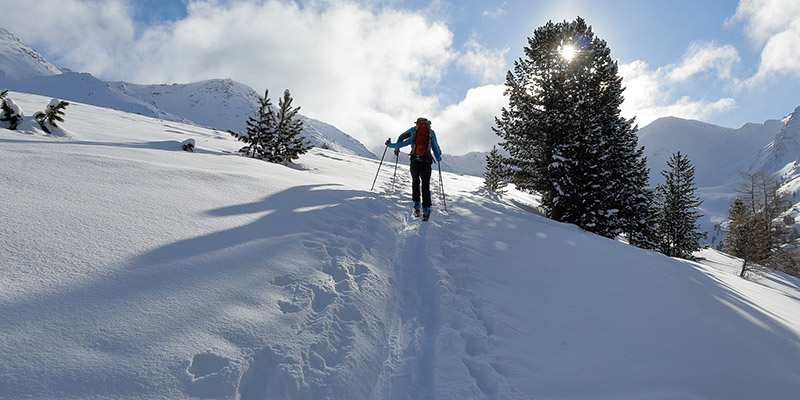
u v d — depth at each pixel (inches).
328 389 67.9
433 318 111.0
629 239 669.3
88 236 95.5
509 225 246.1
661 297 147.3
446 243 180.2
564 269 164.7
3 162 141.1
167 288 81.3
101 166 165.9
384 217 208.8
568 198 531.5
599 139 534.6
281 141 416.5
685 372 93.1
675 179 1034.7
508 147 639.1
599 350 98.7
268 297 90.3
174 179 173.3
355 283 112.3
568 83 568.7
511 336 100.1
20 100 576.4
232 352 68.1
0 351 54.5
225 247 110.3
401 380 82.4
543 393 77.4
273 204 171.3
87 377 54.7
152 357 61.5
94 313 67.6
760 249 972.6
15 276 71.3
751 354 109.6
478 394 76.8
